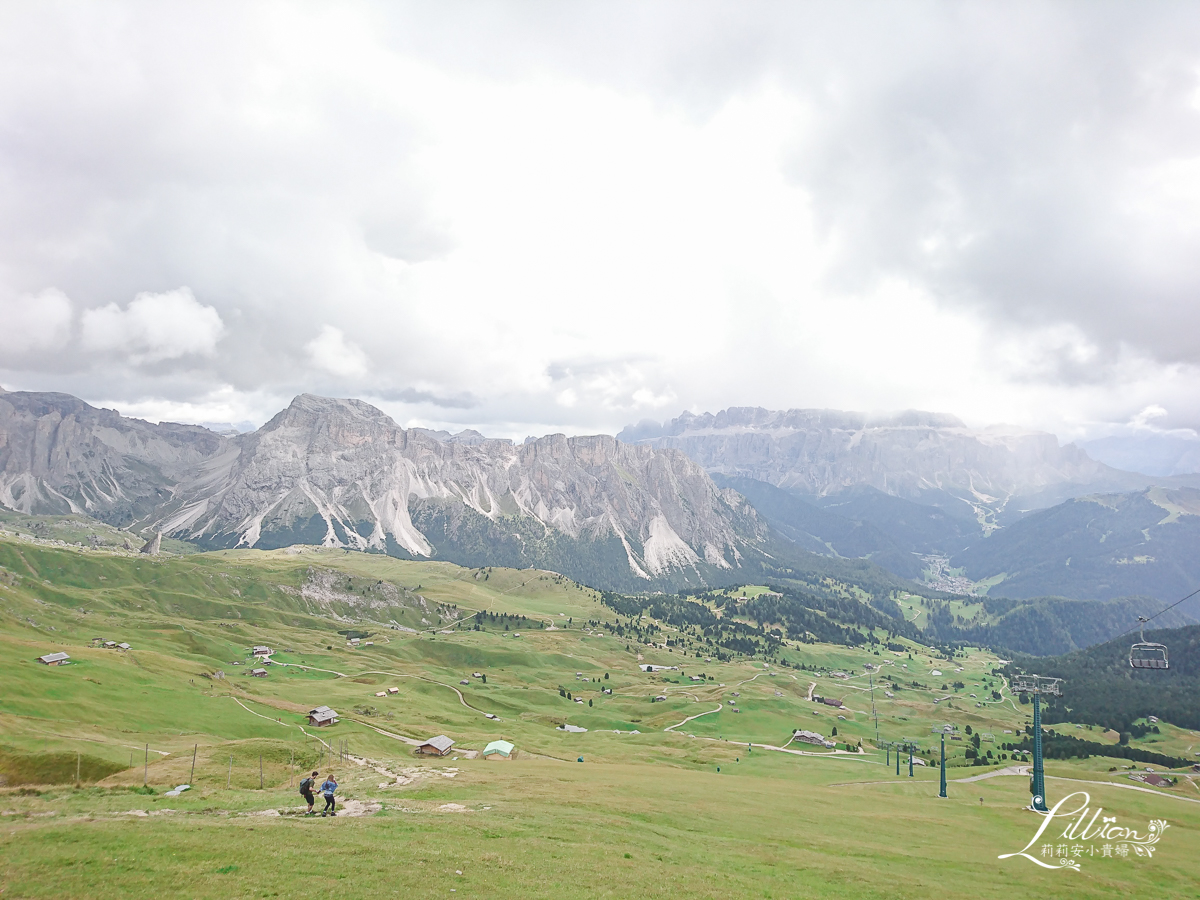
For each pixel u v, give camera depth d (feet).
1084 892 196.85
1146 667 313.32
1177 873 229.25
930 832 262.06
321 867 126.82
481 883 128.26
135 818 157.28
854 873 181.16
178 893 108.58
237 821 159.53
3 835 132.67
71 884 108.78
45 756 268.62
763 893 150.00
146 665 554.46
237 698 510.17
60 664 477.77
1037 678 344.69
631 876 145.89
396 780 260.62
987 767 542.98
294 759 302.04
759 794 315.37
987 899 175.32
